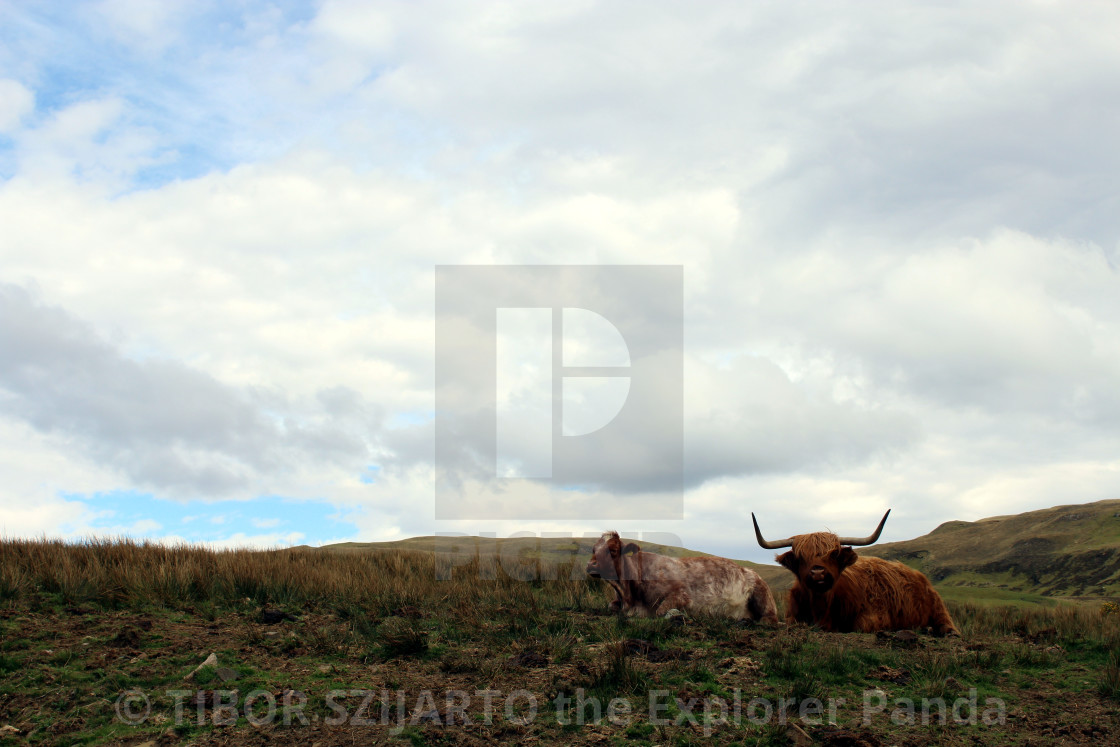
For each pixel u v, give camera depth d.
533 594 11.64
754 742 5.55
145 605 8.95
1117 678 6.87
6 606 8.27
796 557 9.92
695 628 9.23
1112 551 82.50
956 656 7.87
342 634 8.12
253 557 12.80
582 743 5.54
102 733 5.47
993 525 108.12
